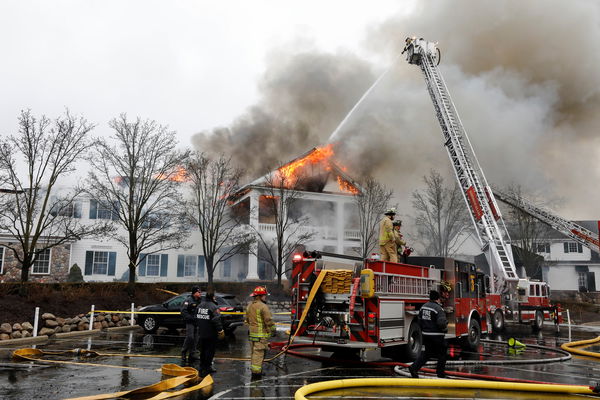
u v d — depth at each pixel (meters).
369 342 8.40
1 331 11.95
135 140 20.05
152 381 7.09
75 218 24.83
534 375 8.07
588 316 27.97
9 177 16.56
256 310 7.79
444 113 21.66
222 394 6.31
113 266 26.73
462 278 11.40
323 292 9.15
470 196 19.91
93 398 5.82
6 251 23.77
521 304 17.95
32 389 6.45
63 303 15.06
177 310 14.45
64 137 16.75
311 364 8.89
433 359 9.59
